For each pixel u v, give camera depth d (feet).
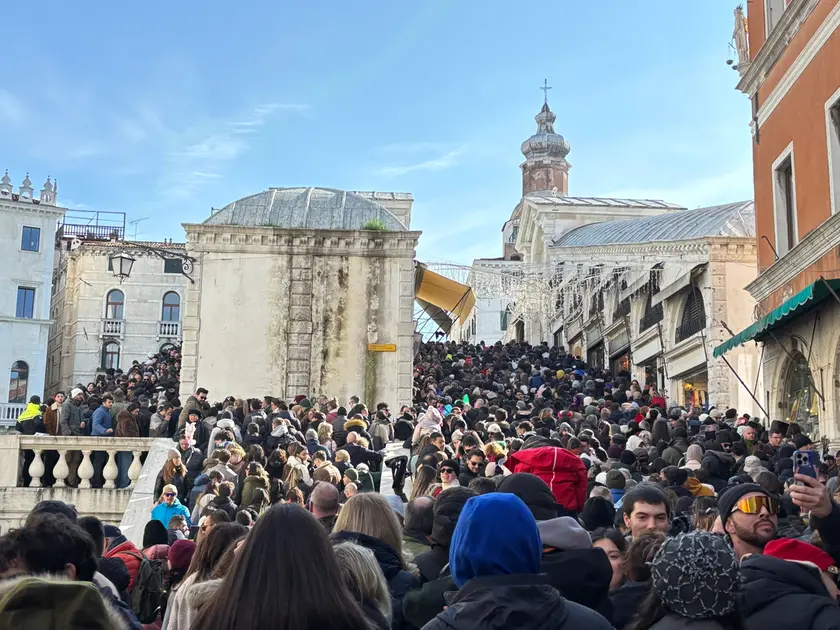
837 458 43.19
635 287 121.80
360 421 60.85
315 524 11.24
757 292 72.59
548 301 136.05
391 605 17.26
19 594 10.35
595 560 15.30
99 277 189.57
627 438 62.28
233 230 92.63
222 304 91.97
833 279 52.13
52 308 204.44
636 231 125.90
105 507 55.26
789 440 50.01
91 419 60.80
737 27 77.30
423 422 57.88
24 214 167.22
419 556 20.01
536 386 108.27
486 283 112.57
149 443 57.36
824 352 58.75
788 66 65.51
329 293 92.32
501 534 12.73
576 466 24.18
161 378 104.47
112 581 22.17
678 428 54.24
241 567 10.92
